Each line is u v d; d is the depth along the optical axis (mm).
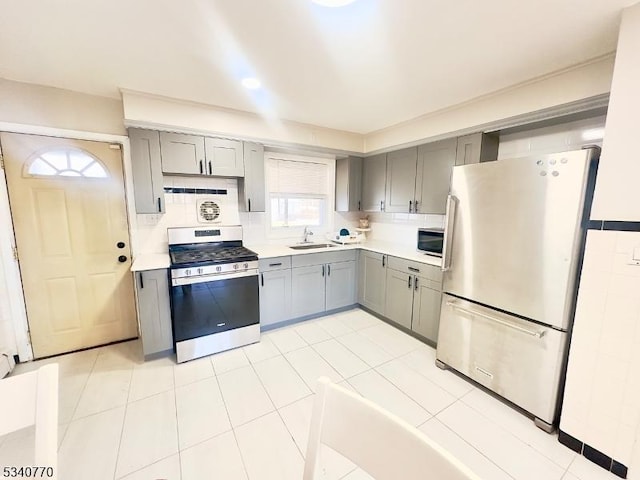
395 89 2207
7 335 2293
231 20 1396
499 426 1740
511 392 1856
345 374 2252
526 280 1746
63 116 2311
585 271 1468
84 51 1688
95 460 1492
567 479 1413
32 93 2201
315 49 1663
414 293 2797
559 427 1639
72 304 2506
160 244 2791
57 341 2477
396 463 606
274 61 1800
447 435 1672
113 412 1826
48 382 676
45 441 649
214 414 1821
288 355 2523
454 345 2209
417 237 3164
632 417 1367
